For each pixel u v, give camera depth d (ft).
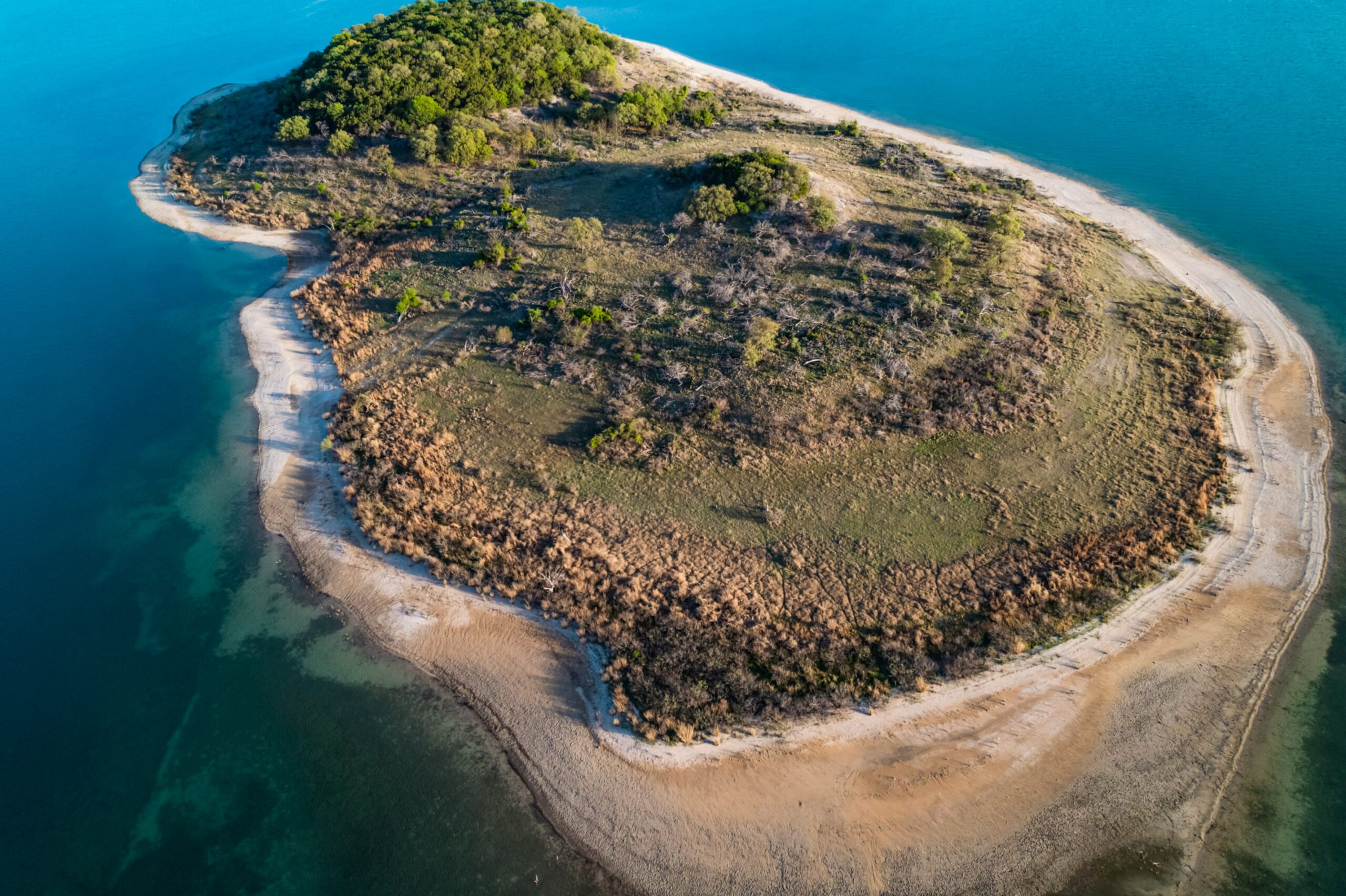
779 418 150.82
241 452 166.81
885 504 138.51
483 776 109.81
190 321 209.67
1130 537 131.64
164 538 149.07
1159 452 147.02
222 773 111.86
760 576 128.57
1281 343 179.93
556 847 102.12
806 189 197.16
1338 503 138.31
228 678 124.16
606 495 143.64
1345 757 104.68
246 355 194.70
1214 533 133.39
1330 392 165.17
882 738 108.47
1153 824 99.40
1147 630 119.44
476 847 102.58
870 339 164.25
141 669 126.21
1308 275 204.64
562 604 126.82
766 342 160.56
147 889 100.32
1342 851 95.91
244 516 152.46
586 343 171.83
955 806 101.60
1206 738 107.14
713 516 138.51
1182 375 165.78
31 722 119.24
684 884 97.40
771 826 101.14
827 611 122.93
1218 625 119.96
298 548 144.66
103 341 203.00
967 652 116.26
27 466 165.99
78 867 102.83
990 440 148.77
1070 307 181.16
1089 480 141.59
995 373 160.15
